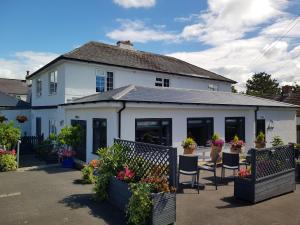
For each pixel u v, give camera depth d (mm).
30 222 6281
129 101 10875
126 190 6781
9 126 13047
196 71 23984
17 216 6645
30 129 23656
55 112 17312
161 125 12422
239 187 7855
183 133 13203
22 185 9586
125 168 7453
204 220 6348
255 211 6934
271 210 7012
